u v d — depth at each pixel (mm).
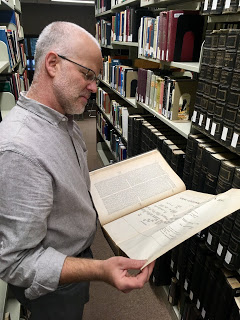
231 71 988
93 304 1687
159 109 1782
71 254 962
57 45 753
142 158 1203
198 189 1265
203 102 1200
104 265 713
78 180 902
